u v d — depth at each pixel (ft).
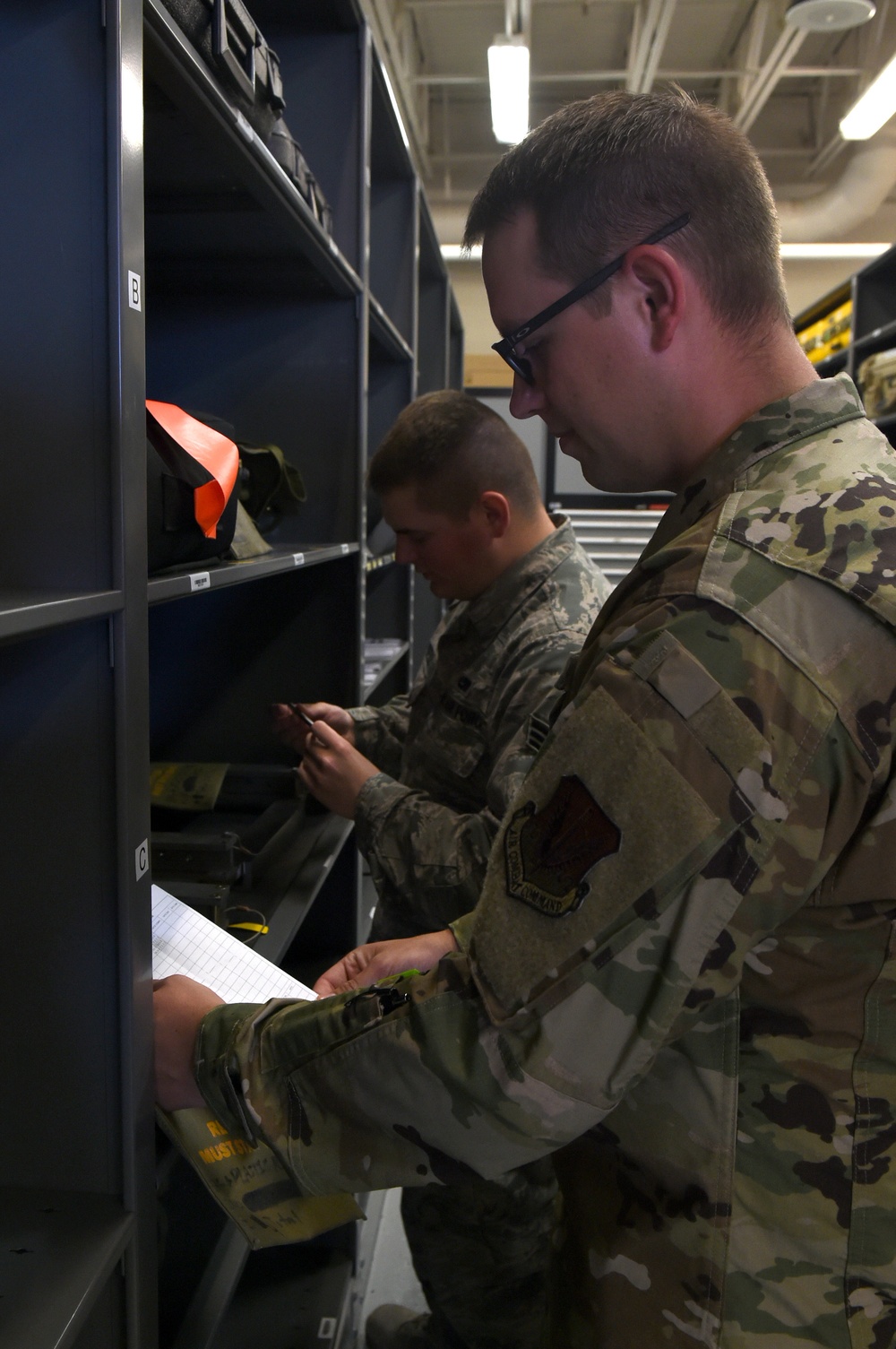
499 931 2.01
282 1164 2.24
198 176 3.48
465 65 17.60
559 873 1.94
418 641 13.92
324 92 5.47
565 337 2.24
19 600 1.87
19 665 2.22
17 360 2.14
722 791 1.81
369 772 4.44
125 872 2.26
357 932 6.35
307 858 5.01
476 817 4.03
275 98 3.45
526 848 2.01
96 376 2.11
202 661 5.81
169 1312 3.35
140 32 2.13
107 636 2.18
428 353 12.56
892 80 13.98
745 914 1.83
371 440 8.86
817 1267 2.06
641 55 15.01
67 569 2.17
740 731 1.81
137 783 2.30
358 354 5.42
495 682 4.41
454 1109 2.01
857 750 1.81
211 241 4.33
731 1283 2.10
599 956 1.86
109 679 2.20
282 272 4.87
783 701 1.82
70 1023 2.33
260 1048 2.27
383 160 7.97
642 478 2.40
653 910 1.83
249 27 3.11
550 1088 1.92
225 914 3.88
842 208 19.30
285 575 5.71
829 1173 2.03
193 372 5.52
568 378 2.29
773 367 2.21
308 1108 2.20
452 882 3.94
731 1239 2.09
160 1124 2.54
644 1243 2.22
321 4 5.19
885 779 1.85
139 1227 2.39
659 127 2.11
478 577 4.58
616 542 18.78
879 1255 2.03
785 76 18.62
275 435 5.52
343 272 4.90
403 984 2.17
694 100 2.22
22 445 2.15
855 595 1.83
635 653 1.95
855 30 16.83
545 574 4.47
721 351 2.18
